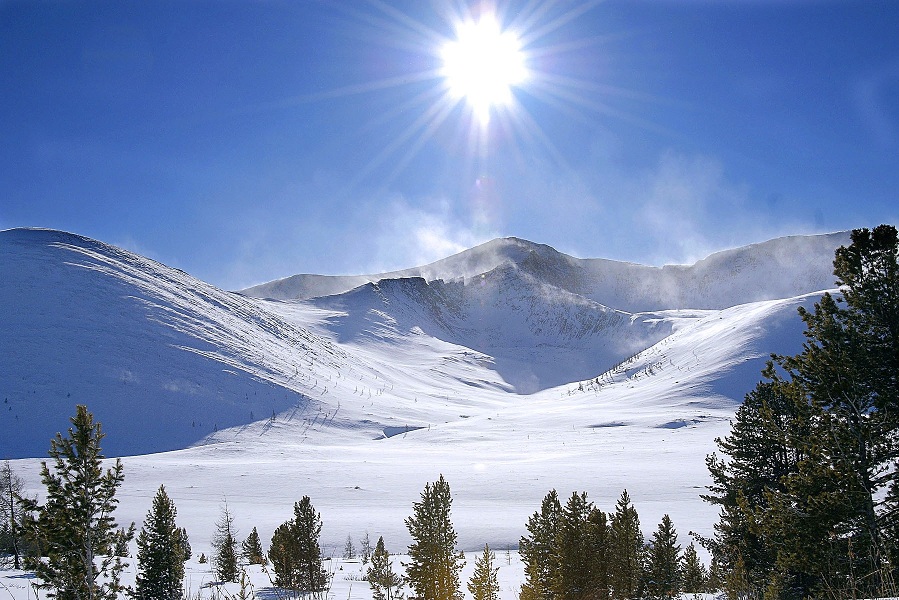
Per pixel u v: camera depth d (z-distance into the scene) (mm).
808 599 13523
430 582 25734
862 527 14391
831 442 14859
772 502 15867
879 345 15453
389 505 82438
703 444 128750
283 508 81938
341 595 27188
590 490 82312
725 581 21375
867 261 16000
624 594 25859
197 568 47438
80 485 21000
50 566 20688
